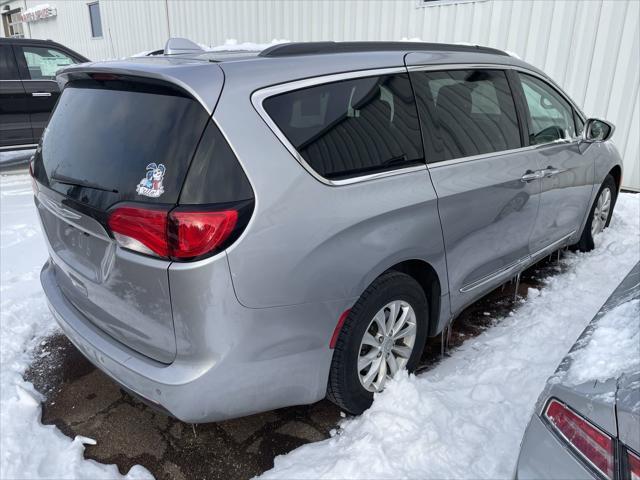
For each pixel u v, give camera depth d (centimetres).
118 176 183
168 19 1164
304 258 189
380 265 216
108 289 195
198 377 179
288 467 206
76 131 209
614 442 121
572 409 133
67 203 198
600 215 441
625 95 584
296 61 203
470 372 262
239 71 187
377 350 231
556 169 333
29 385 261
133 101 193
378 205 212
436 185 240
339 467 200
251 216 175
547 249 362
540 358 271
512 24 643
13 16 2000
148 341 190
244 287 177
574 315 317
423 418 224
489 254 288
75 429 233
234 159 175
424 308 250
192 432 230
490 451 209
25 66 744
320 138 200
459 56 279
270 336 188
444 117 256
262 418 238
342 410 243
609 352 146
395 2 744
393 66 236
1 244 451
